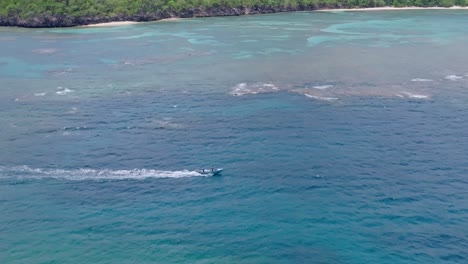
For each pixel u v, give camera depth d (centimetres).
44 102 7900
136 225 4859
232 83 8781
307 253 4428
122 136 6675
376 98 7950
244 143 6394
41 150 6303
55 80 9094
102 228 4825
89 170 5828
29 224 4900
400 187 5400
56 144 6462
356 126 6881
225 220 4900
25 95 8244
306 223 4822
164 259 4422
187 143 6425
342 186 5419
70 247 4588
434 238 4594
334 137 6544
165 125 6981
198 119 7162
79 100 7988
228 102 7812
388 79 8938
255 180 5559
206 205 5144
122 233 4753
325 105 7650
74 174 5756
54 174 5753
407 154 6100
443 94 8125
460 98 7925
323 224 4803
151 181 5584
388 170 5738
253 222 4859
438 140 6469
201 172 5709
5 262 4400
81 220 4947
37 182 5603
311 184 5462
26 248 4578
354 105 7650
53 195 5362
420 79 8938
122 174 5728
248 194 5309
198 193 5350
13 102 7912
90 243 4631
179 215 4994
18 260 4428
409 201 5153
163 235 4709
